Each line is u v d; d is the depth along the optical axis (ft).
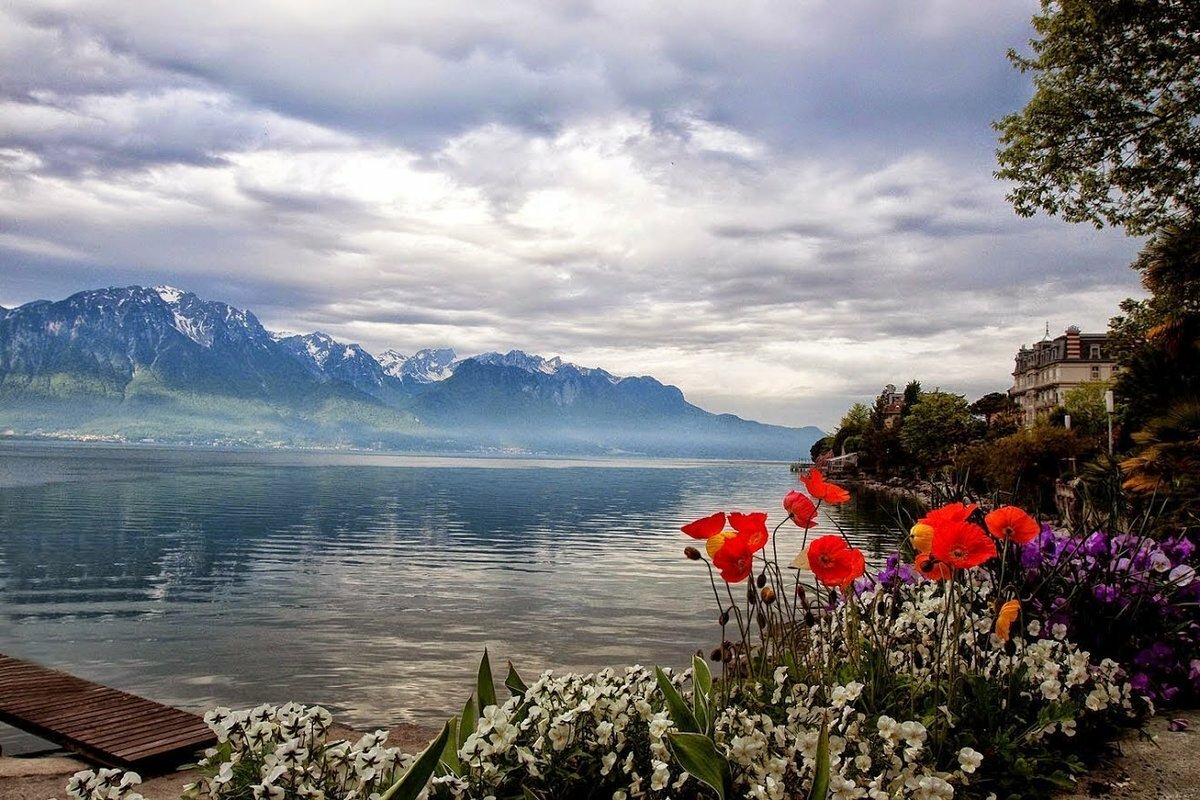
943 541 11.69
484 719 9.33
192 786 9.57
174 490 226.17
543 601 65.05
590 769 9.78
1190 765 13.19
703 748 9.04
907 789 9.45
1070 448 94.27
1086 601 16.69
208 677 40.75
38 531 119.65
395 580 77.25
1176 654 17.13
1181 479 29.22
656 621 56.29
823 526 119.44
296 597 67.15
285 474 367.66
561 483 349.20
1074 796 11.99
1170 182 57.26
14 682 27.63
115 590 70.59
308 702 36.11
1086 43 56.08
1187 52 53.47
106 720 23.15
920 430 249.55
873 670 12.32
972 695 12.79
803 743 9.68
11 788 17.28
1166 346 55.77
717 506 204.95
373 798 8.13
